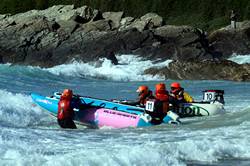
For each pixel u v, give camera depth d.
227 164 23.45
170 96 44.62
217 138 29.56
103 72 113.19
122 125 38.31
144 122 37.97
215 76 104.94
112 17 165.38
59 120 37.50
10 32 139.38
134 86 88.31
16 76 87.06
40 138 29.56
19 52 132.88
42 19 144.00
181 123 38.59
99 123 38.84
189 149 24.61
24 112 41.81
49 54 131.12
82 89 79.00
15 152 23.66
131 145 27.64
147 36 139.50
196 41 143.50
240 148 26.27
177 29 151.38
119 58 133.12
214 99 48.31
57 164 19.75
